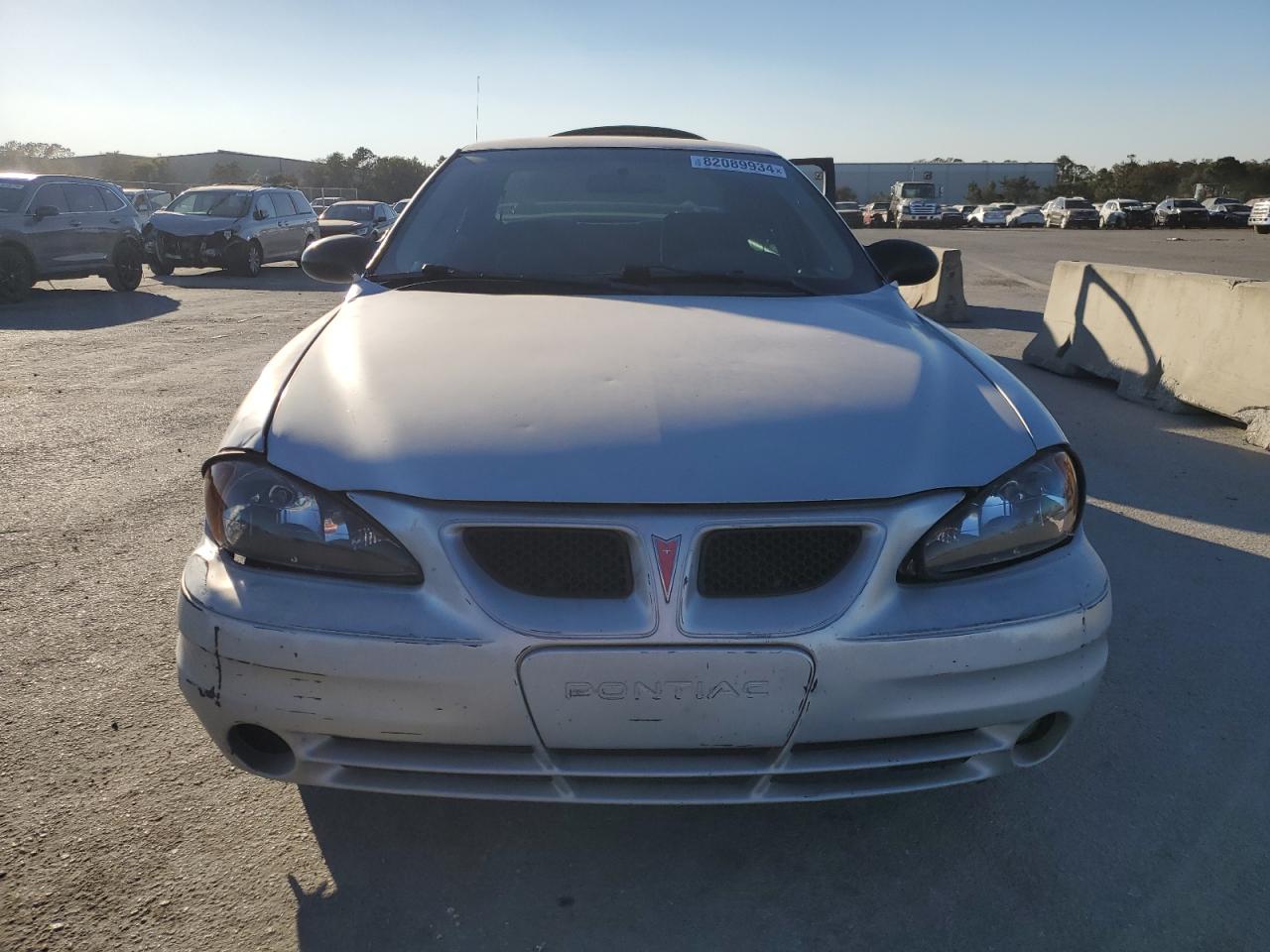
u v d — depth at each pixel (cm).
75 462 482
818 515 174
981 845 213
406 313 241
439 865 204
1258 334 562
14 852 204
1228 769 243
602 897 195
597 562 173
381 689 169
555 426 183
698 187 310
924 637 173
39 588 334
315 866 202
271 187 1833
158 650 292
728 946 183
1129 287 688
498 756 175
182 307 1170
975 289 1433
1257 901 197
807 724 172
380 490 174
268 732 184
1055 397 673
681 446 179
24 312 1108
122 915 187
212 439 526
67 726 251
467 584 170
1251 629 320
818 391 199
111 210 1359
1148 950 184
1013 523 184
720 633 169
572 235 291
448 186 311
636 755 175
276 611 173
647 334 225
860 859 208
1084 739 255
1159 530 411
